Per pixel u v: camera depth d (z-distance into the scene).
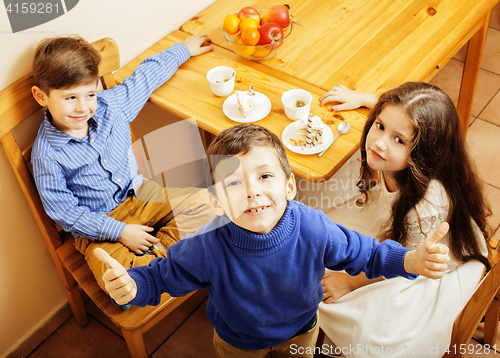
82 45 1.20
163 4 1.59
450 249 1.22
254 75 1.51
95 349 1.62
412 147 1.11
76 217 1.28
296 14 1.70
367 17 1.66
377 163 1.17
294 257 0.87
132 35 1.54
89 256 1.30
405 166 1.15
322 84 1.46
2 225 1.38
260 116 1.38
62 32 1.31
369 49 1.55
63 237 1.43
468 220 1.21
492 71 2.41
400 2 1.69
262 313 0.94
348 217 1.40
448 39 1.54
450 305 1.16
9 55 1.19
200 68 1.55
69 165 1.26
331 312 1.21
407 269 0.86
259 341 1.03
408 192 1.17
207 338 1.63
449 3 1.66
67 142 1.25
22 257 1.50
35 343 1.65
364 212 1.40
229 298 0.92
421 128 1.08
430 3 1.67
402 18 1.63
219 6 1.77
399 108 1.09
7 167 1.31
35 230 1.50
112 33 1.47
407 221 1.20
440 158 1.12
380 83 1.44
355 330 1.17
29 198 1.30
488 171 2.04
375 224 1.33
